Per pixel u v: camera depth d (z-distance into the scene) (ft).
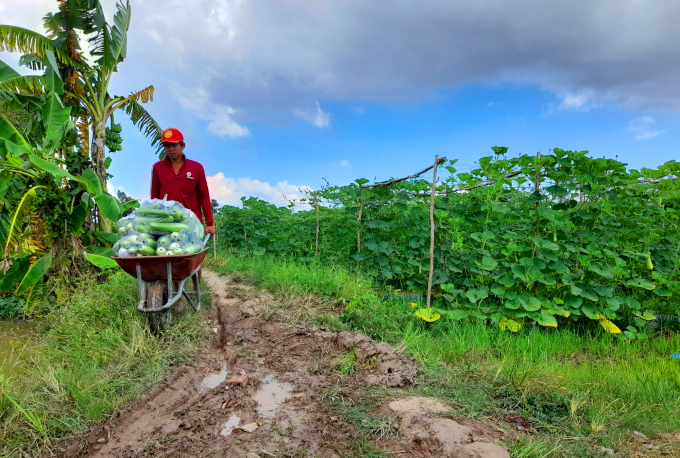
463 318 19.31
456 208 23.30
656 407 10.84
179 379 12.34
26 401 10.27
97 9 30.45
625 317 21.77
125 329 15.19
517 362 14.38
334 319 18.24
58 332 15.66
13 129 22.61
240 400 10.85
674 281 20.99
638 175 21.08
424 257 25.54
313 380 12.17
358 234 27.53
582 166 20.90
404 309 21.45
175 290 16.98
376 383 11.89
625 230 21.54
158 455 8.38
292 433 9.18
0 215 23.47
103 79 32.63
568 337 18.98
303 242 35.27
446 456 8.11
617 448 8.77
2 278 21.48
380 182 27.09
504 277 20.24
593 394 11.34
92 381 11.55
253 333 16.43
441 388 11.71
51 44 30.22
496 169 21.48
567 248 20.65
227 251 38.60
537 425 9.68
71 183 23.88
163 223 15.51
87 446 8.94
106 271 23.82
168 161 18.58
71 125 25.40
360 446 8.59
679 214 22.06
